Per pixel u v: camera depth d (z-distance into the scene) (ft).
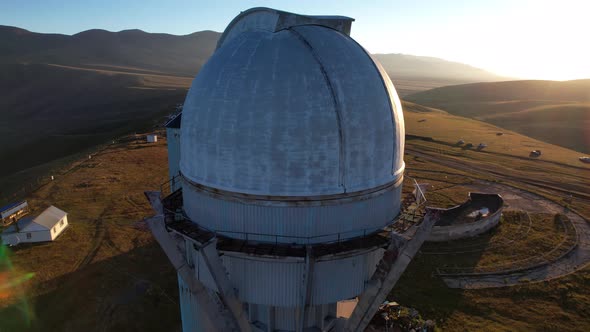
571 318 93.76
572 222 150.20
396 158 58.44
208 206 55.83
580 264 118.83
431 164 234.38
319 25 62.59
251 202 51.75
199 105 55.42
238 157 51.01
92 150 270.05
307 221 51.65
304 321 61.62
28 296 101.19
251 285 55.01
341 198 52.11
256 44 55.77
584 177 210.79
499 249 127.75
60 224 135.85
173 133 92.12
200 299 59.21
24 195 176.24
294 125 49.06
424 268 115.75
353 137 51.19
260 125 49.67
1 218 144.97
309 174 50.14
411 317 90.74
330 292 55.42
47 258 119.24
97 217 150.71
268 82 50.65
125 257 120.98
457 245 130.41
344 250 51.80
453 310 96.68
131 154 246.27
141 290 104.32
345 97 51.21
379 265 55.52
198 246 52.49
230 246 52.29
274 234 52.44
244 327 58.59
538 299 101.35
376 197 55.62
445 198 175.01
